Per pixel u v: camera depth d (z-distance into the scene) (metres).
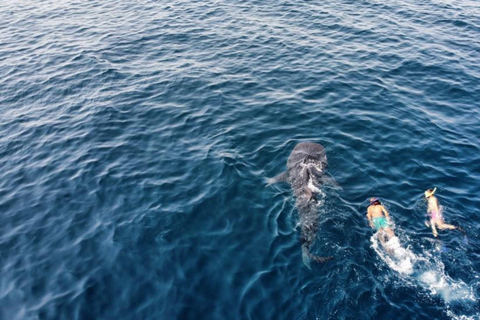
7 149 13.73
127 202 11.17
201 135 13.77
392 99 15.41
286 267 8.98
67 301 8.64
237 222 10.27
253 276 8.85
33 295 8.84
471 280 8.43
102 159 12.92
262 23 22.31
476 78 16.72
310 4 24.84
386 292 8.25
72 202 11.34
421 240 9.38
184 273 9.05
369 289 8.32
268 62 18.30
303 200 10.59
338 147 12.80
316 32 21.09
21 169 12.78
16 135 14.44
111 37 21.52
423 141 13.05
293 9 24.12
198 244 9.73
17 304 8.66
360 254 9.07
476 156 12.34
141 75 17.75
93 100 16.19
